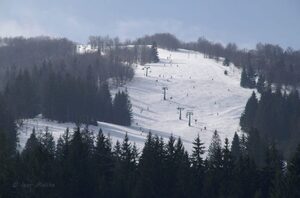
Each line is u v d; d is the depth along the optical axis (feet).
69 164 235.40
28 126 467.93
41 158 222.48
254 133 369.71
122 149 292.61
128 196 244.42
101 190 241.76
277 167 250.57
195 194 251.80
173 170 259.60
